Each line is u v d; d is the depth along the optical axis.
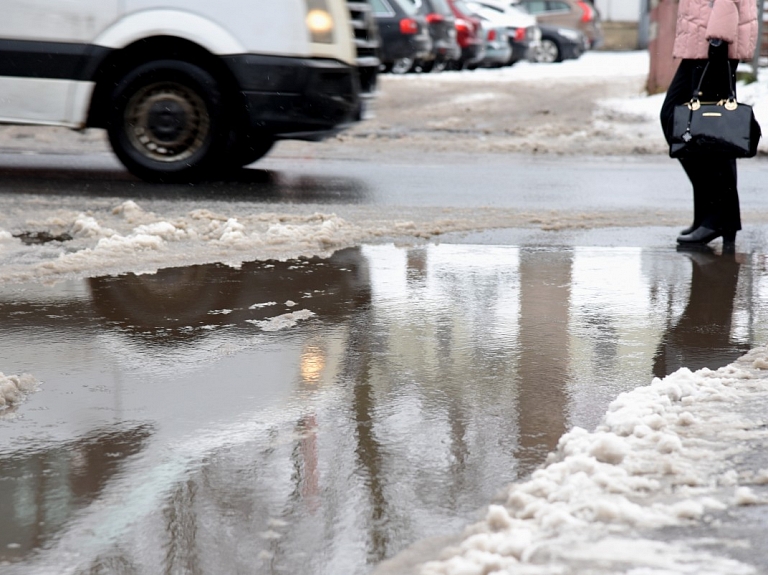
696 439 4.36
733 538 3.46
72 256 8.40
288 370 5.57
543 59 47.44
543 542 3.44
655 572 3.23
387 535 3.62
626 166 16.58
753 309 6.95
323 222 10.16
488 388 5.25
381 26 32.19
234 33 13.23
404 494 3.96
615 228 10.30
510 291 7.44
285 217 10.54
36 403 5.04
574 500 3.73
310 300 7.14
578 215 11.06
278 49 13.23
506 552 3.35
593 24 49.16
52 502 3.91
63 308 6.89
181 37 13.23
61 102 13.43
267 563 3.43
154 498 3.94
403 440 4.53
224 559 3.46
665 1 25.61
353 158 17.34
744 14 9.04
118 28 13.23
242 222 10.30
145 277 7.84
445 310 6.88
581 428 4.52
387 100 26.34
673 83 9.52
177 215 10.83
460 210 11.44
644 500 3.77
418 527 3.68
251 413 4.89
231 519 3.76
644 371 5.56
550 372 5.53
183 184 13.48
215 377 5.45
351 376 5.46
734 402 4.85
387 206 11.70
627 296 7.30
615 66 39.38
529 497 3.76
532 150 18.98
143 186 13.19
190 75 13.29
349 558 3.46
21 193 12.30
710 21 8.95
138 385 5.31
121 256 8.52
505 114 24.12
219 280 7.75
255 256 8.66
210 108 13.38
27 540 3.61
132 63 13.52
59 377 5.44
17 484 4.08
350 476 4.14
